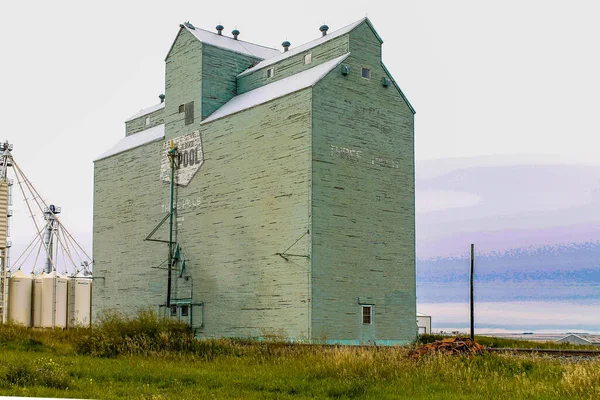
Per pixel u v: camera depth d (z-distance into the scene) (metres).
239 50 54.81
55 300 59.59
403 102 48.72
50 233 82.31
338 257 42.97
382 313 44.88
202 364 28.08
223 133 49.19
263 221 45.09
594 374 21.23
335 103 44.25
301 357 29.09
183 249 51.38
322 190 42.69
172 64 55.28
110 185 60.88
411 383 22.48
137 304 55.59
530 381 22.36
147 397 19.86
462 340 28.91
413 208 48.03
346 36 46.09
